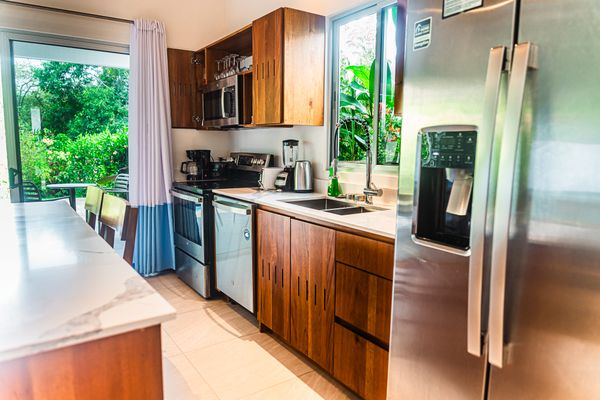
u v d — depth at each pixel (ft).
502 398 3.87
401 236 4.84
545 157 3.34
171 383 3.97
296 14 9.02
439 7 4.19
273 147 11.66
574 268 3.23
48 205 7.55
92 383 2.43
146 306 2.69
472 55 3.89
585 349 3.23
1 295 2.88
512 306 3.67
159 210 12.35
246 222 8.97
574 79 3.14
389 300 5.58
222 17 13.52
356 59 9.18
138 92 11.64
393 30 8.18
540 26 3.33
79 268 3.56
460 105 4.03
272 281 8.28
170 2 12.46
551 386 3.48
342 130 9.62
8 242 4.56
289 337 7.87
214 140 13.66
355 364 6.28
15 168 10.85
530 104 3.41
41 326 2.39
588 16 3.04
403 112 4.71
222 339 8.50
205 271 10.58
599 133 3.02
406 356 4.94
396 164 8.28
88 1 11.19
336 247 6.50
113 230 6.10
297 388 6.82
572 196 3.20
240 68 11.32
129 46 11.89
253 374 7.22
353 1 8.70
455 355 4.30
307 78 9.32
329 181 9.21
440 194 4.52
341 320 6.54
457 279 4.21
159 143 12.12
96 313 2.57
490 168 3.66
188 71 12.67
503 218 3.56
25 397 2.27
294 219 7.49
